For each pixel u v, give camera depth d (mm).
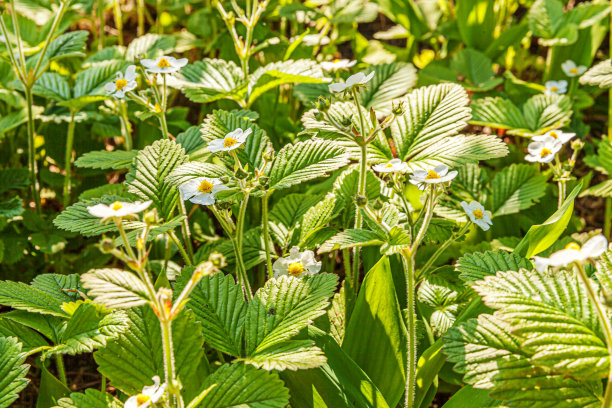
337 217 532
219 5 562
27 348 452
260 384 422
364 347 464
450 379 489
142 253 382
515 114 605
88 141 633
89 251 586
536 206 595
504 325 414
